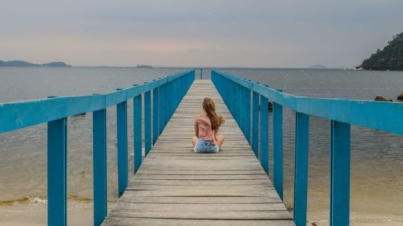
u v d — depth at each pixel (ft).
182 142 28.37
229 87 46.42
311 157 50.11
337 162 8.86
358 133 71.87
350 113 7.84
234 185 18.08
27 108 7.80
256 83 23.47
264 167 21.27
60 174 9.64
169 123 37.01
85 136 67.00
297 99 12.65
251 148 26.40
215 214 14.40
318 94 203.92
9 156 52.70
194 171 20.59
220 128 34.32
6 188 38.40
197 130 25.17
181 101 55.93
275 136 17.17
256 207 15.15
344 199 8.85
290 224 13.51
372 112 6.88
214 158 23.58
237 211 14.73
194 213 14.49
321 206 32.73
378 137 67.72
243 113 32.48
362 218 31.12
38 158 51.42
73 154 52.34
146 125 25.58
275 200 15.96
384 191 37.58
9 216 31.58
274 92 16.79
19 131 73.20
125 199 16.06
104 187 13.66
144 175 19.80
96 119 13.60
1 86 260.42
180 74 51.47
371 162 49.47
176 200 15.96
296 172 12.93
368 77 563.07
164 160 23.06
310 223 29.27
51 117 8.91
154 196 16.46
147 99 25.66
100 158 13.60
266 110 21.21
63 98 9.62
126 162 17.70
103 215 13.67
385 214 31.96
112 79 449.48
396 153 55.06
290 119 90.58
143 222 13.60
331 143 9.14
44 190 38.01
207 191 17.16
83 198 35.27
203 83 101.19
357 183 40.11
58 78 469.98
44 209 33.27
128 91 18.03
